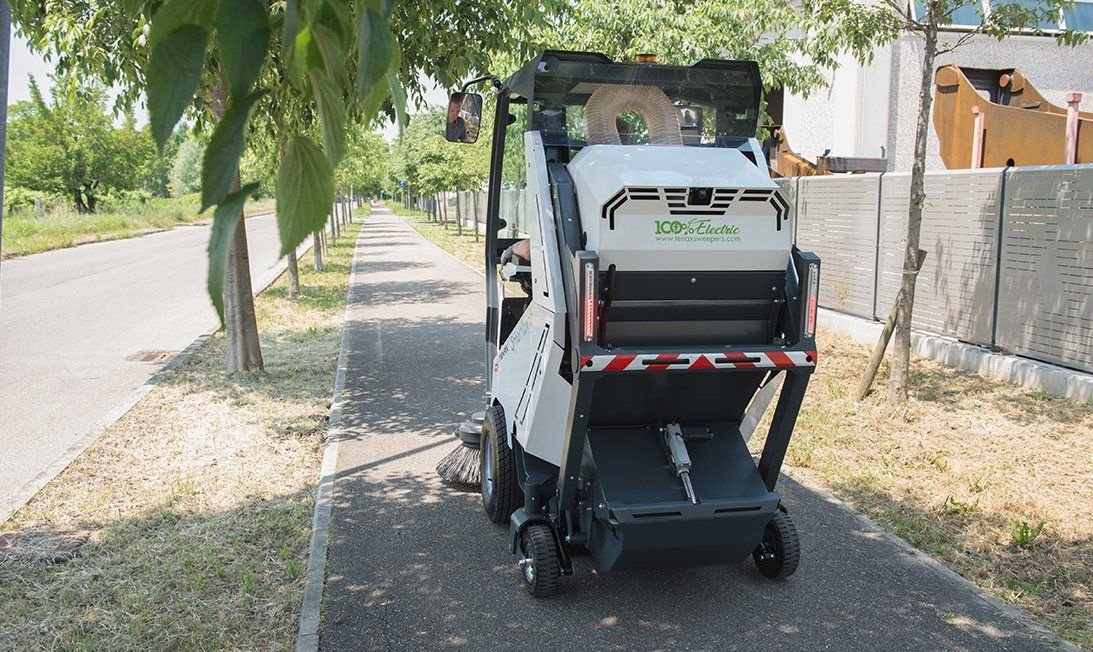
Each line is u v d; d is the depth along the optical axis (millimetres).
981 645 4242
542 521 4723
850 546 5367
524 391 4785
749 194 3986
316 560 5145
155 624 4367
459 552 5344
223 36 722
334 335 12836
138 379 10109
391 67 816
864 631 4387
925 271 10633
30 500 6121
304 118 2461
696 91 4754
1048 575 4906
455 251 30062
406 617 4539
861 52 8523
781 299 4199
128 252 30422
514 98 5473
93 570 4988
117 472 6738
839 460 6910
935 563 5105
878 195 11578
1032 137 10852
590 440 4418
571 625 4461
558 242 4160
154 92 719
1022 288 9055
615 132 4645
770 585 4895
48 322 14422
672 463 4379
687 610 4621
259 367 10250
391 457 7191
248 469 6836
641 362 3939
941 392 8719
